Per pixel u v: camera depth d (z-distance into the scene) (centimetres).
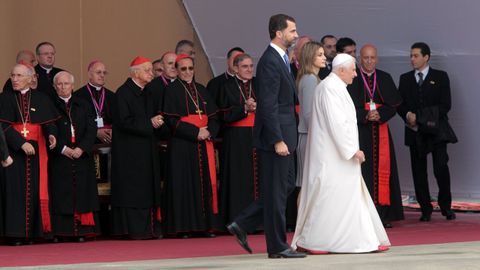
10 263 2327
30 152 2809
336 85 2308
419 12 3431
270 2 3612
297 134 2258
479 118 3469
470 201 3541
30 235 2820
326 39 3159
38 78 3186
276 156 2203
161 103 2966
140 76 2947
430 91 3284
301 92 2447
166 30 3819
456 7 3372
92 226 2927
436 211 3578
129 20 3819
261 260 2177
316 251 2306
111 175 2959
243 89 3041
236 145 3023
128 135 2945
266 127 2183
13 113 2830
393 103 3144
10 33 3641
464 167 3534
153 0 3825
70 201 2889
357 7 3509
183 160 2955
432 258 2131
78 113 2919
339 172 2311
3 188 2814
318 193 2311
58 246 2758
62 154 2886
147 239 2939
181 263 2170
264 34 3681
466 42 3409
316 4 3544
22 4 3666
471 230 2967
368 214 2334
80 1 3750
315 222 2311
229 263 2127
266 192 2217
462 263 2030
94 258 2408
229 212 3017
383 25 3503
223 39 3756
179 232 2959
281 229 2222
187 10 3778
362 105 3119
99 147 3044
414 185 3359
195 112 2959
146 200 2945
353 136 2308
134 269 2058
